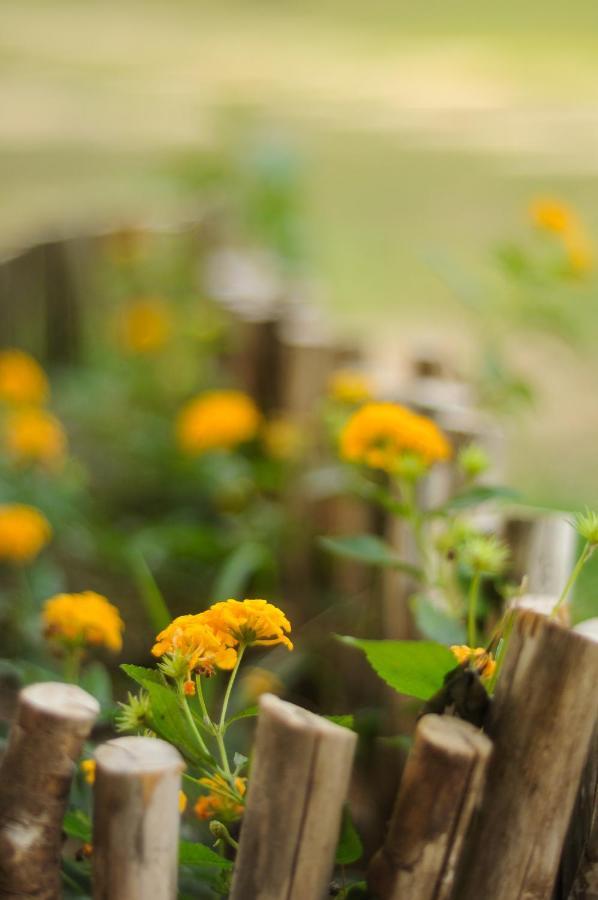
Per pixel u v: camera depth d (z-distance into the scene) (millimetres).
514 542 3092
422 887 1839
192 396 6371
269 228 8305
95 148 17156
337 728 1761
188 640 1943
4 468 5367
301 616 4773
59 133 18391
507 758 1878
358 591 4371
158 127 18906
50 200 13742
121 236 7273
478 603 2934
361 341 5281
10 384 5367
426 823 1810
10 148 17219
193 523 5809
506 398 4676
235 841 2062
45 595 4762
